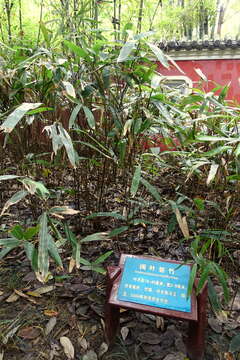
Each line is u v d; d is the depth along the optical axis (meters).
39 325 0.87
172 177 1.55
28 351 0.79
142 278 0.75
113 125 1.16
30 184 0.72
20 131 1.22
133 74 1.04
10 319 0.89
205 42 3.54
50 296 0.98
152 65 1.00
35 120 1.23
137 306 0.71
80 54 1.00
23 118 1.16
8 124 0.69
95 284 1.03
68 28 1.28
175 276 0.74
